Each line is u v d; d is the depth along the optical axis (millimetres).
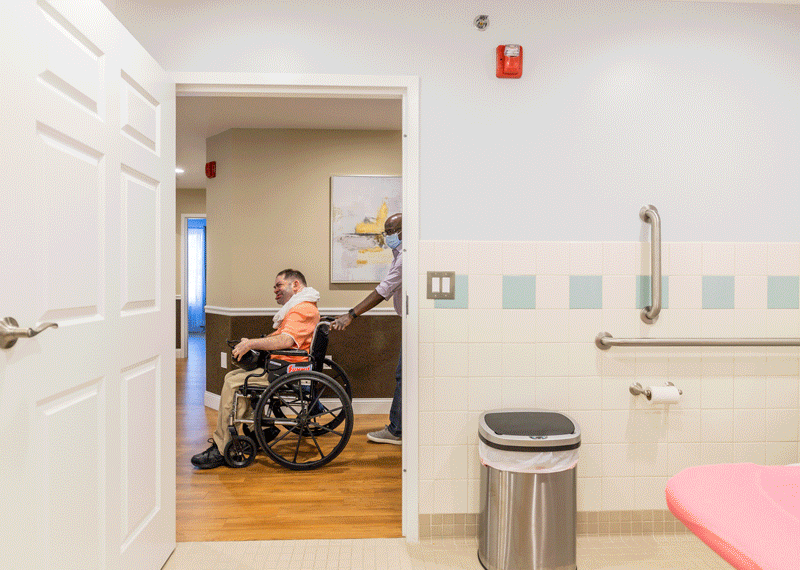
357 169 4195
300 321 3006
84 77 1370
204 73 2037
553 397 2143
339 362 4074
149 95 1764
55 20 1255
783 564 677
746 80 2168
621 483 2158
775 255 2168
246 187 4148
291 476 2789
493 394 2131
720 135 2164
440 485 2131
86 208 1387
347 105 3605
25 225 1144
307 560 1960
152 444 1805
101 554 1464
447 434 2127
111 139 1505
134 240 1658
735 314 2166
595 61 2137
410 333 2100
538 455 1799
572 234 2143
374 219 4176
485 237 2125
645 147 2152
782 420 2174
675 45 2150
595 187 2145
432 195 2113
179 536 2129
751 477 943
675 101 2154
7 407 1092
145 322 1732
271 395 2760
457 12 2109
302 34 2070
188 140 4527
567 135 2137
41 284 1202
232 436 2873
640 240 2150
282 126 4113
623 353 2150
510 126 2125
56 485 1265
